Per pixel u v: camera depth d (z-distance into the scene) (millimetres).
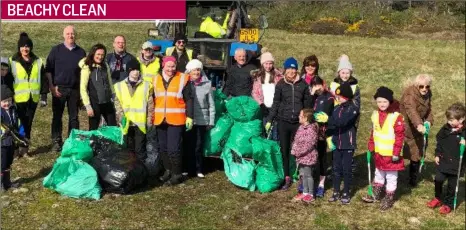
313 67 6785
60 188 6250
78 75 7602
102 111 7422
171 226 5699
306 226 5844
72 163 6293
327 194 6715
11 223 5633
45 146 8211
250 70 7355
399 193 6910
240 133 6953
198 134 6902
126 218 5832
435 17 34344
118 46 7387
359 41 28031
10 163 6410
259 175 6734
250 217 5992
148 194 6477
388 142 6172
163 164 6863
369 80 16969
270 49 23719
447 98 14312
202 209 6125
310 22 32844
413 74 18688
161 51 9195
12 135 6285
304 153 6246
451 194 6309
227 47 8969
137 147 6836
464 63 22141
